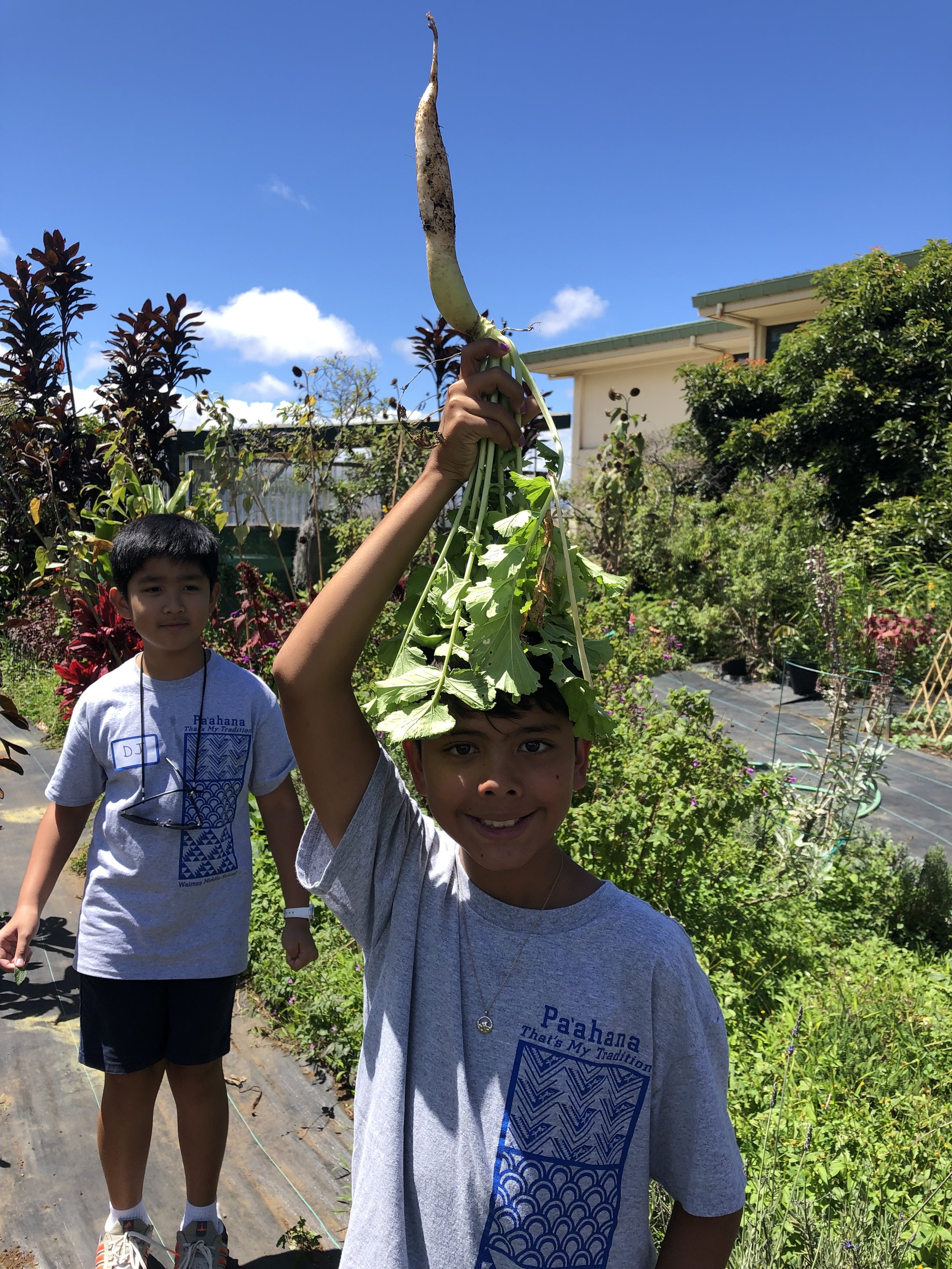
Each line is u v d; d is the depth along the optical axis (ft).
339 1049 9.47
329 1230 7.49
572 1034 3.36
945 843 18.02
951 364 36.68
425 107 3.62
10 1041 9.98
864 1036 9.82
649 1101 3.39
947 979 11.87
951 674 26.68
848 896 14.39
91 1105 8.97
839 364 39.70
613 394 22.79
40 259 26.23
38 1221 7.48
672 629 33.04
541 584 3.37
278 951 11.17
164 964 6.16
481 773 3.36
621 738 13.35
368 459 26.53
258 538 29.99
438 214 3.62
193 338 24.97
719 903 12.04
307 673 3.59
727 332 51.75
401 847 3.88
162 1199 7.75
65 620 17.80
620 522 23.47
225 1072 9.54
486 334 3.68
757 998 10.93
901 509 35.42
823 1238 6.23
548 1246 3.25
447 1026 3.48
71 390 26.63
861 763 16.70
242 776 6.59
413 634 3.51
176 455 25.72
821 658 28.55
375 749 3.89
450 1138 3.37
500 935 3.53
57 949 12.00
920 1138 7.77
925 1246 6.65
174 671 6.55
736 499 38.22
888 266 39.81
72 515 18.01
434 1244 3.32
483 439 3.55
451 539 3.53
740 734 24.94
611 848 11.23
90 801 6.68
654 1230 6.24
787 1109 8.06
